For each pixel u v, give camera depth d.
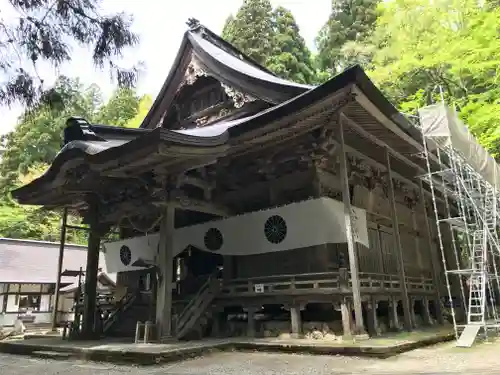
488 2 22.22
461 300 16.84
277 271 12.70
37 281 26.48
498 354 8.27
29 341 12.75
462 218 11.65
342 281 10.18
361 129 11.98
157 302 10.75
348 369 7.05
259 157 13.18
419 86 26.06
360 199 13.92
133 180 12.48
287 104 10.43
